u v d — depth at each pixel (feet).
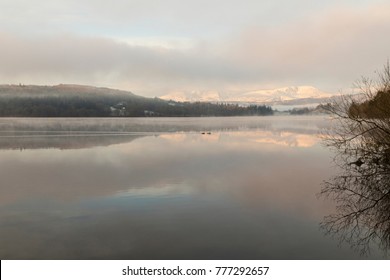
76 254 34.14
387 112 65.05
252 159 97.04
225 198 54.03
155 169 80.59
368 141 74.33
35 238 38.09
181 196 55.16
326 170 77.82
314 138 170.60
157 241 37.14
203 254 33.96
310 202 51.93
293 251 34.76
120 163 90.33
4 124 340.18
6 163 91.35
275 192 57.67
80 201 52.65
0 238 38.19
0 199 53.88
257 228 40.81
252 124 364.38
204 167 83.35
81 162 92.63
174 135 199.00
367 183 63.57
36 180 68.13
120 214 46.19
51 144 142.61
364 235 39.04
